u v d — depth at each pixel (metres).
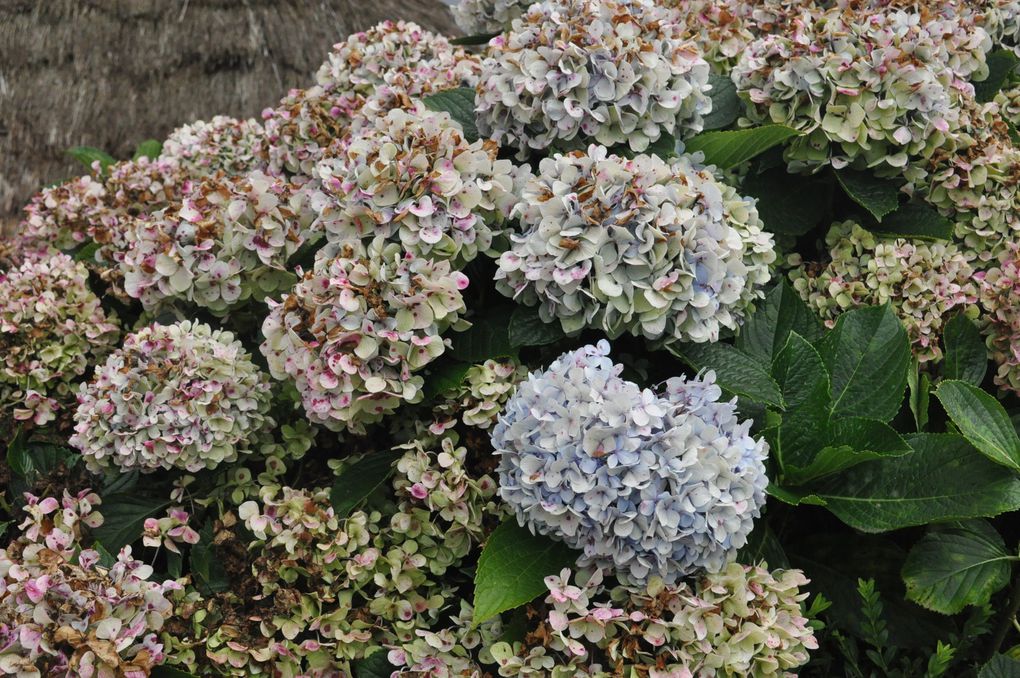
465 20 2.03
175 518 1.61
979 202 1.73
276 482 1.65
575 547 1.52
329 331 1.55
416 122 1.61
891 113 1.68
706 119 1.81
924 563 1.57
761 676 1.52
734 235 1.59
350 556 1.59
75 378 1.84
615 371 1.51
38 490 1.69
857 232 1.73
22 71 2.57
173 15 2.63
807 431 1.60
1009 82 1.91
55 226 1.94
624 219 1.55
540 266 1.56
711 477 1.48
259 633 1.58
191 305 1.76
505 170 1.61
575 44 1.64
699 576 1.51
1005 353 1.68
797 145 1.72
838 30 1.70
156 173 1.95
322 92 1.90
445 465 1.57
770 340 1.69
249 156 2.01
